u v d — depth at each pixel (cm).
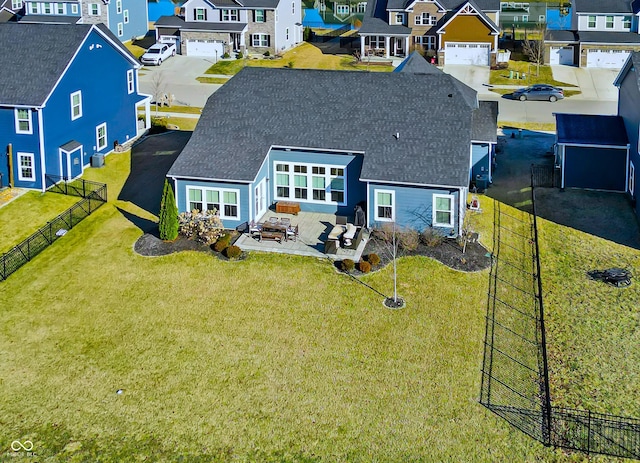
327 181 3756
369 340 2783
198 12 7619
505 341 2781
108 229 3694
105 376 2591
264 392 2505
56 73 4059
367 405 2438
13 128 4006
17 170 4081
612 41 7012
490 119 4331
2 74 4081
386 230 3497
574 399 2466
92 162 4425
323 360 2667
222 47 7525
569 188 4178
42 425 2356
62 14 7688
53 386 2539
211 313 2966
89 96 4394
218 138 3803
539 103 6091
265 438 2298
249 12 7494
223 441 2288
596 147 4075
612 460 2198
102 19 7656
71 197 4031
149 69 7069
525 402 2455
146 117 5119
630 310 2981
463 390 2506
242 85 4062
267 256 3397
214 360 2673
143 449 2258
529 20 9506
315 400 2461
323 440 2288
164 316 2948
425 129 3675
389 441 2283
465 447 2255
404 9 7362
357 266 3294
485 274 3253
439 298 3062
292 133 3769
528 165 4616
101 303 3044
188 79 6750
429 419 2373
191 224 3541
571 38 7162
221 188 3597
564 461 2195
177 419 2381
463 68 7156
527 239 3606
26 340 2795
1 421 2369
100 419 2384
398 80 3941
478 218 3809
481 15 7069
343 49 7875
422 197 3472
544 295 3098
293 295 3089
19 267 3319
